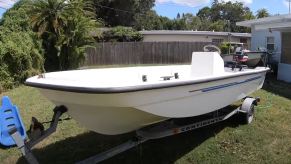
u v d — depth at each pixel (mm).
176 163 4570
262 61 7391
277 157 4695
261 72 6488
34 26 15125
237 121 6094
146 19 46625
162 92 3811
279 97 8562
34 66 12773
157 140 5328
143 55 22031
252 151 4910
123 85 3379
